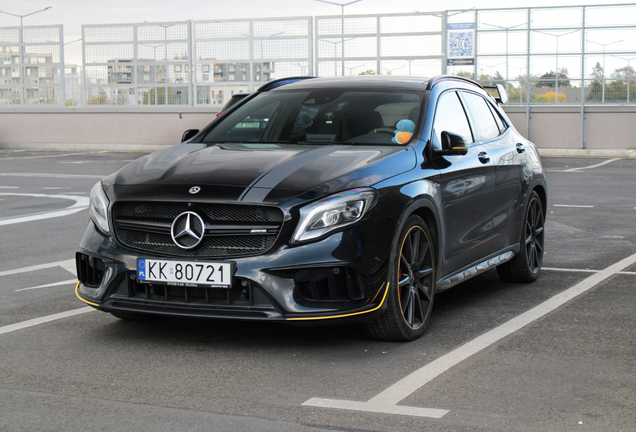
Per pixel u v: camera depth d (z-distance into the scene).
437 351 3.89
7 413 2.99
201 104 27.22
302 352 3.87
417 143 4.40
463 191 4.65
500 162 5.27
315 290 3.61
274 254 3.59
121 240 3.88
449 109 4.99
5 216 9.55
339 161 3.99
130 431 2.80
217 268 3.62
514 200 5.52
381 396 3.19
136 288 3.88
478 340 4.12
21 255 6.92
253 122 4.91
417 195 4.03
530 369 3.57
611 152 23.81
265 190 3.68
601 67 23.69
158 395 3.21
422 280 4.29
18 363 3.68
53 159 22.47
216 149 4.41
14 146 29.23
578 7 23.59
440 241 4.35
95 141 28.30
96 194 4.07
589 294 5.38
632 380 3.41
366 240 3.68
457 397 3.17
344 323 3.65
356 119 4.67
